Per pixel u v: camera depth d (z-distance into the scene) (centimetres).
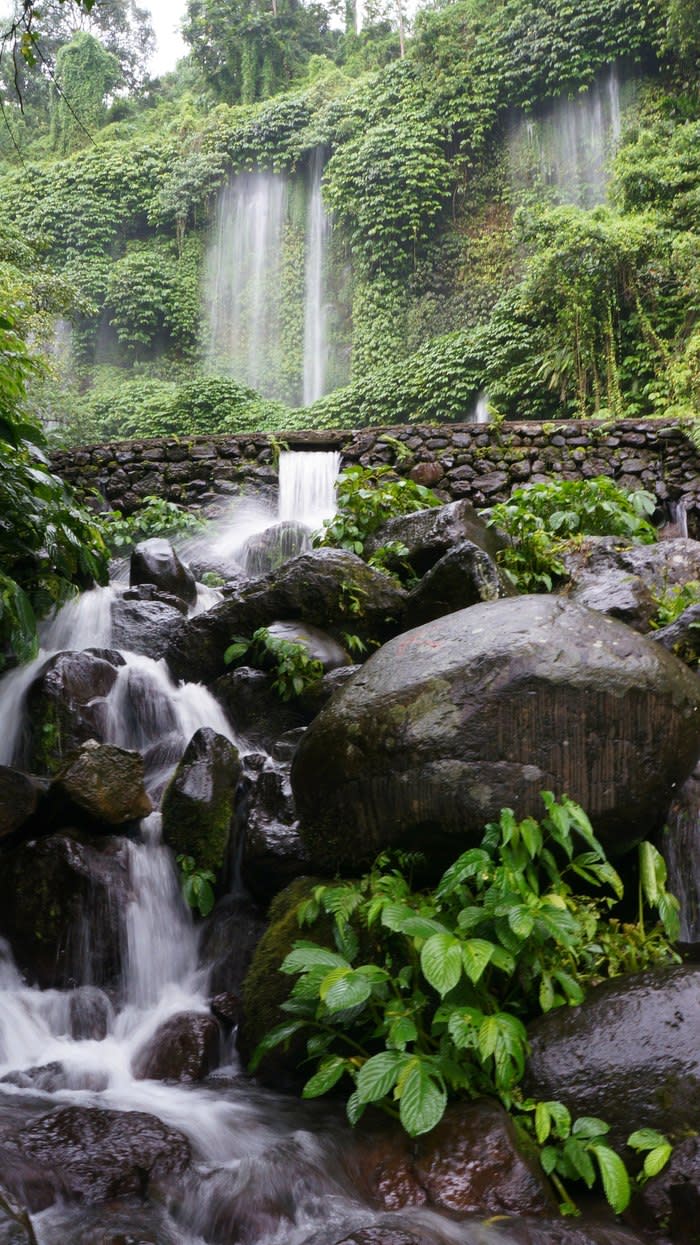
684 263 1772
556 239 1842
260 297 2803
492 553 637
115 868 374
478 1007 297
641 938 339
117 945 363
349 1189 260
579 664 334
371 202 2542
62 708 478
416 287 2527
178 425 2491
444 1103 262
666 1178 252
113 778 389
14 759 480
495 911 293
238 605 557
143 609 607
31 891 366
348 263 2686
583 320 1822
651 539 731
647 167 1908
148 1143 262
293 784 362
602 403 1812
